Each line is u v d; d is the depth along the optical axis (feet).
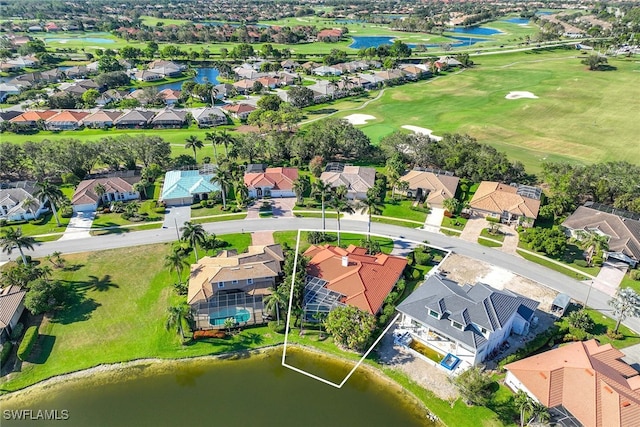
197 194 360.07
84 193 347.56
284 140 441.68
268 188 365.40
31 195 347.77
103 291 256.93
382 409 189.06
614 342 217.56
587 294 252.01
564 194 332.19
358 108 626.64
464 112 594.65
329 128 454.40
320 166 396.98
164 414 187.32
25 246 266.77
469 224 325.21
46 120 540.52
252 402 192.95
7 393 196.34
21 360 210.79
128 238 309.42
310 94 634.84
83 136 513.45
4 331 221.05
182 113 570.87
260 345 222.28
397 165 381.81
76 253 291.58
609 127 526.98
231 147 463.42
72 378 204.23
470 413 184.85
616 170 350.84
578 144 479.41
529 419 175.01
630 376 189.37
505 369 199.52
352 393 197.06
